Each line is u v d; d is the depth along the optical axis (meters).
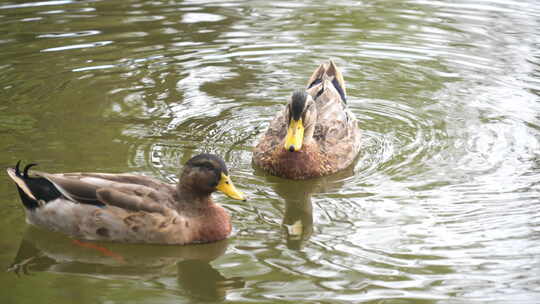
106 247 7.62
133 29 14.08
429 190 8.82
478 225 7.89
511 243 7.50
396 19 14.89
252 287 6.80
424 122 10.95
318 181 9.44
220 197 8.74
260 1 15.88
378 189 8.96
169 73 12.41
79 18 14.55
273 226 8.05
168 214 7.55
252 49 13.46
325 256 7.34
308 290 6.71
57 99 11.26
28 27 13.95
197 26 14.36
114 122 10.59
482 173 9.24
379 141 10.47
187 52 13.21
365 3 15.88
